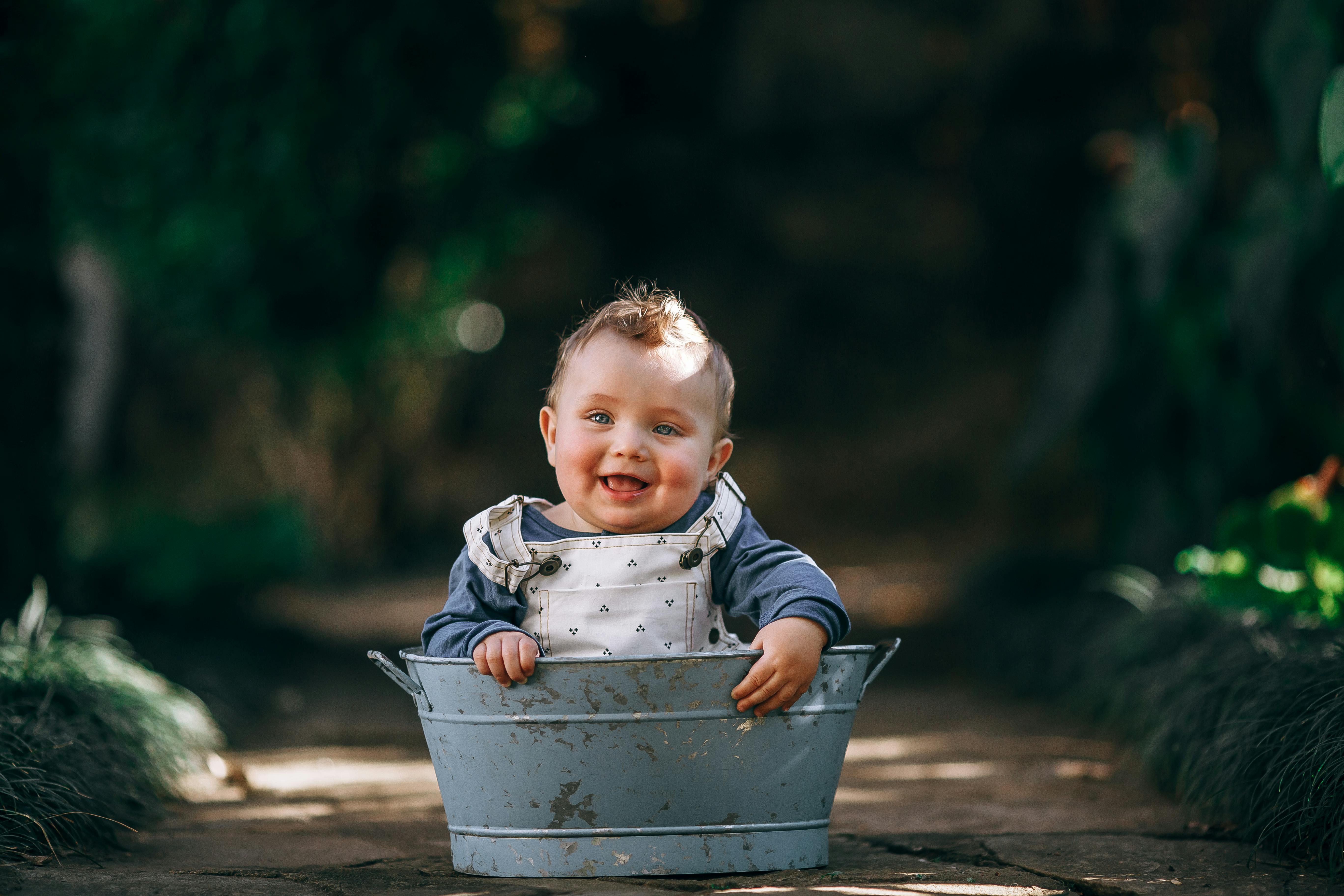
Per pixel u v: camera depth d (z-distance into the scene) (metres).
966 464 17.12
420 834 2.87
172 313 7.55
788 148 11.55
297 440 15.60
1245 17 5.93
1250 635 3.65
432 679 2.17
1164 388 5.86
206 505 12.20
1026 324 14.98
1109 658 4.73
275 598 10.34
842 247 13.95
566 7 8.92
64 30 5.00
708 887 2.06
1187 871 2.28
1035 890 2.09
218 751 4.16
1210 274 5.57
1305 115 4.28
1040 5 8.95
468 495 17.47
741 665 2.06
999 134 10.25
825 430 17.67
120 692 3.45
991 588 7.08
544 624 2.25
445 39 6.29
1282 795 2.44
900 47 10.51
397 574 15.45
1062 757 3.98
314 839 2.74
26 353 4.95
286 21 5.89
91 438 12.70
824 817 2.27
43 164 5.07
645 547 2.25
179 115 6.13
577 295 14.89
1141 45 6.69
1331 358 5.07
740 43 10.60
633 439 2.25
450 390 16.95
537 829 2.14
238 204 6.46
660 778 2.10
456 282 8.61
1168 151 5.75
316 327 7.34
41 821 2.44
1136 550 6.00
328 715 5.23
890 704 5.50
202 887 2.14
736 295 15.28
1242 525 4.13
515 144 7.73
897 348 16.58
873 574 14.26
